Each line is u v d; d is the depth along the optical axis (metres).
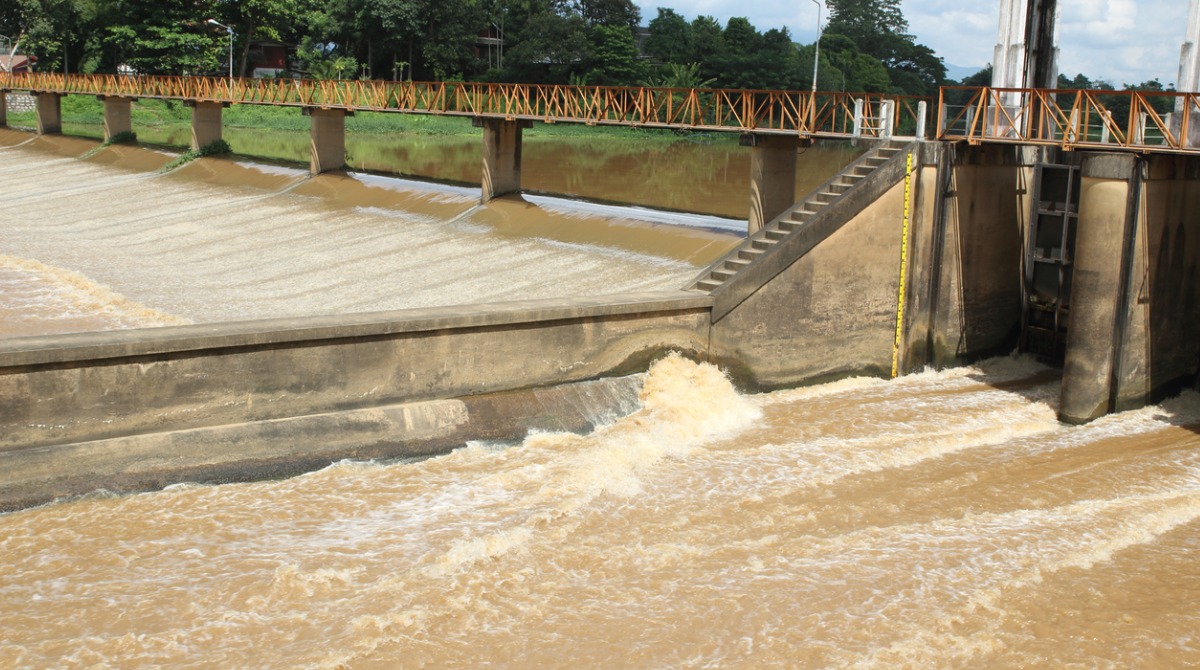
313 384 17.64
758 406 21.89
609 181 50.66
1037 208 25.75
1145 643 12.70
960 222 25.00
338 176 45.53
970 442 19.75
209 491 16.05
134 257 35.09
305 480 16.67
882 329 24.42
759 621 12.79
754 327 22.52
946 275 25.09
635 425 19.66
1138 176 20.33
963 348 25.91
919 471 18.08
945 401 22.55
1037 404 22.34
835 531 15.42
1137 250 20.75
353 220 38.50
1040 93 23.44
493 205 37.03
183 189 48.12
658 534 15.07
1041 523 15.93
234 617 12.48
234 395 17.00
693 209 39.16
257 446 16.97
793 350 23.19
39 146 68.44
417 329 18.38
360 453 17.64
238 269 32.81
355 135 83.94
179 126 86.31
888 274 24.16
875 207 23.53
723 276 22.56
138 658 11.62
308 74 100.62
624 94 34.97
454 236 34.62
